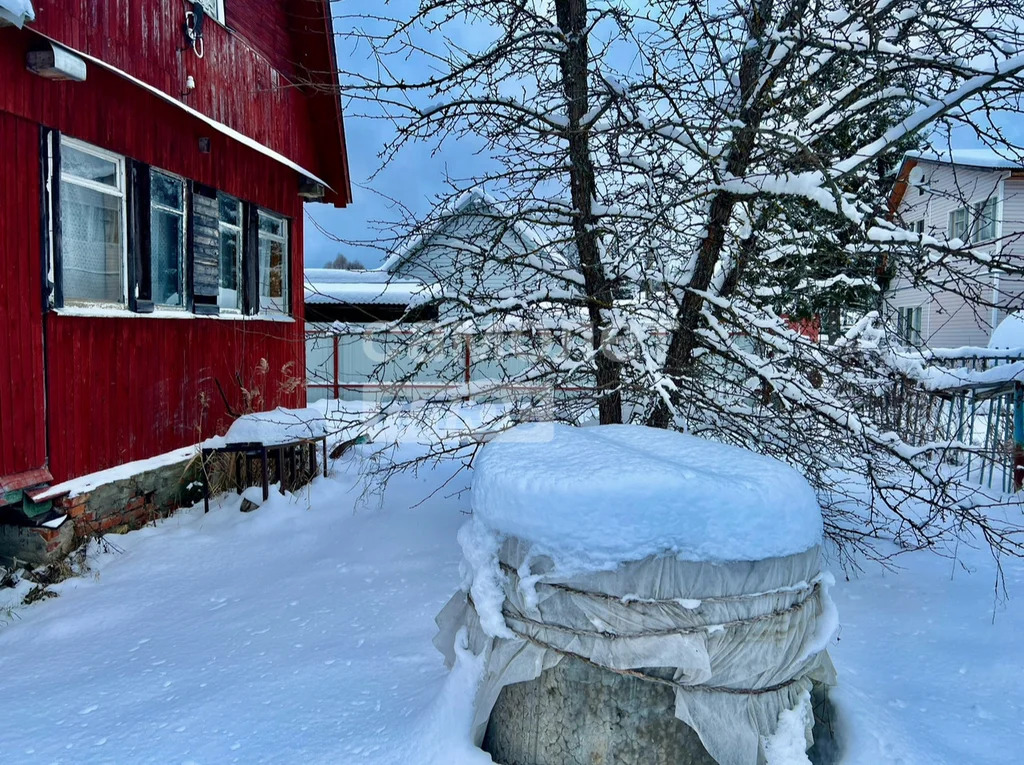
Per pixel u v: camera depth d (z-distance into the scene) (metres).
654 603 2.17
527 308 5.50
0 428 5.05
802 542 2.35
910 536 6.11
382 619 4.21
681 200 5.04
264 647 3.89
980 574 5.05
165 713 3.09
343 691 3.20
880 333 5.98
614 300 5.53
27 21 5.19
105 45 6.26
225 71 8.55
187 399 7.58
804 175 4.55
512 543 2.39
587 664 2.24
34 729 3.03
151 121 7.00
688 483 2.25
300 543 6.05
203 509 7.21
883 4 4.82
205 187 8.04
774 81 4.95
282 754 2.64
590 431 3.11
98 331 6.14
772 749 2.22
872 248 4.93
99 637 4.25
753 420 5.36
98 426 6.11
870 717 2.74
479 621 2.49
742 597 2.21
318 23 10.36
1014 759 2.62
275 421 7.20
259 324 9.44
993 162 15.30
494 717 2.48
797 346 5.19
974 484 7.68
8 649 4.14
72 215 5.96
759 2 4.93
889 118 5.55
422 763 2.44
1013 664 3.51
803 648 2.35
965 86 4.38
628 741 2.21
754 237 5.56
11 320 5.17
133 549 5.98
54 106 5.62
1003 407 7.76
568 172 5.73
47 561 5.33
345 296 15.61
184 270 7.68
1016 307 4.73
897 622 4.20
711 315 5.37
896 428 5.36
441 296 5.52
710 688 2.17
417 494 7.26
